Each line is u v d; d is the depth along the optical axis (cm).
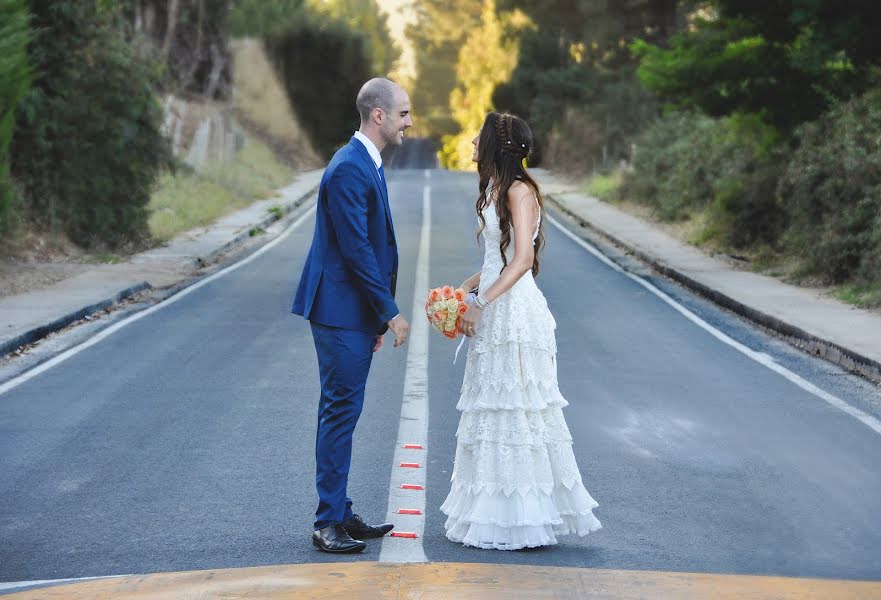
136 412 834
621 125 4188
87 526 565
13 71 1572
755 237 2011
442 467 682
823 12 1717
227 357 1062
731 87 1886
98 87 1919
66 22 1886
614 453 723
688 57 1900
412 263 1873
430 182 4031
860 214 1517
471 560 505
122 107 1958
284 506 599
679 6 4525
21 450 723
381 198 506
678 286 1659
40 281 1546
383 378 964
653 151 3175
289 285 1630
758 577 471
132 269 1738
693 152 2688
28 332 1137
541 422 518
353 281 505
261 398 882
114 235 1989
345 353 506
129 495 621
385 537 543
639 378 975
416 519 575
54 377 968
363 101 505
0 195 1664
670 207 2644
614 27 4631
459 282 1625
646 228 2500
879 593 448
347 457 520
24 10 1623
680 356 1088
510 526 513
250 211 2855
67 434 766
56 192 1923
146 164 2023
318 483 521
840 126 1700
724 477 668
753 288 1526
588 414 835
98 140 1939
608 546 535
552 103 4888
